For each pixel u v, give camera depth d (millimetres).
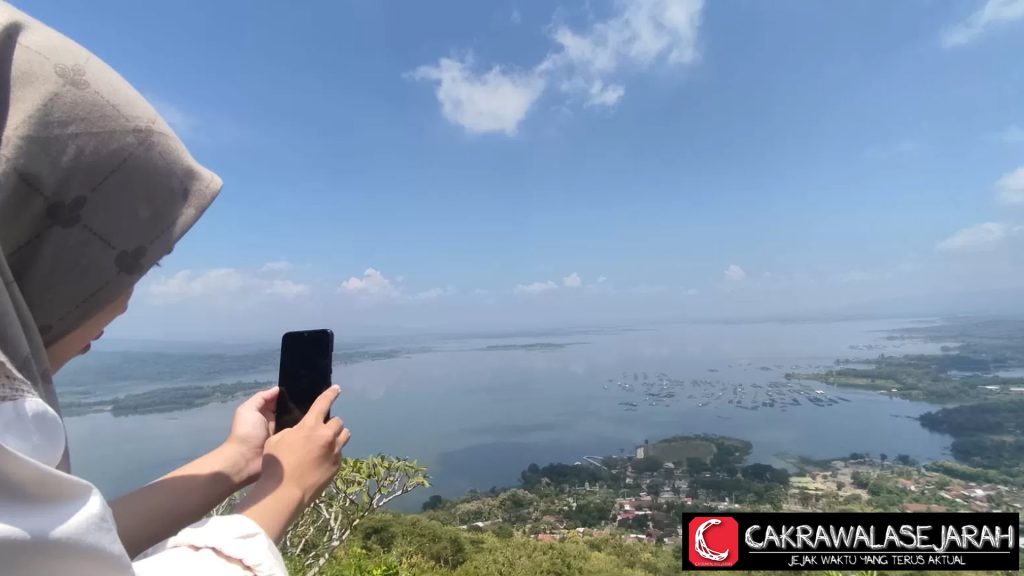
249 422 1014
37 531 433
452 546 9297
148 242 695
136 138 680
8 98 599
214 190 778
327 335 1103
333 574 4609
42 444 524
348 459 4379
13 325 547
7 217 590
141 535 811
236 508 745
